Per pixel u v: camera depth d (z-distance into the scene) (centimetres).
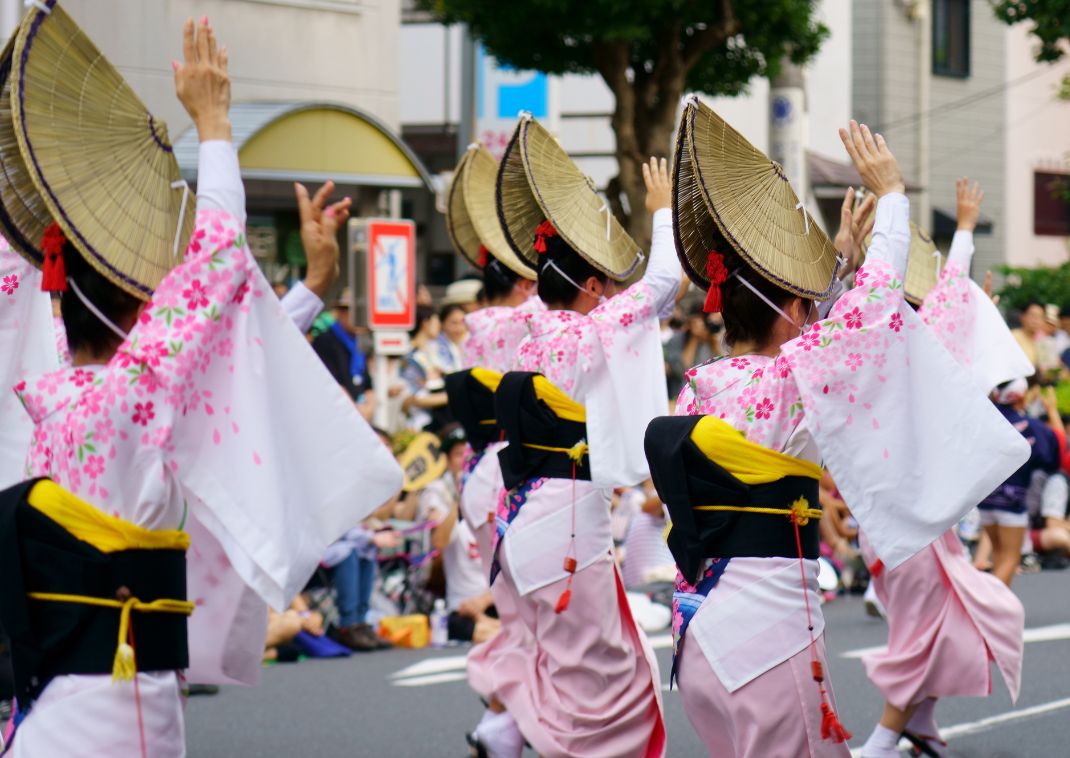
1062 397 3656
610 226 1559
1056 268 6234
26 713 952
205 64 992
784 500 1067
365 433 1005
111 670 933
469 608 2481
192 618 1073
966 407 1077
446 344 3180
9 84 950
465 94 4584
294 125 3491
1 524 938
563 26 3809
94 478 938
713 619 1072
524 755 1755
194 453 966
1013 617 1605
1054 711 1931
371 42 4034
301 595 2398
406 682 2147
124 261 968
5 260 1148
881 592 1659
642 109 4159
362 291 2862
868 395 1059
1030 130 7350
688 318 3394
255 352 970
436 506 2530
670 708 1984
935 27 6869
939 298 1584
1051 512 3434
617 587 1488
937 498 1077
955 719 1892
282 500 967
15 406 1160
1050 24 4512
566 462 1481
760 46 4200
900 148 6638
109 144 981
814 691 1067
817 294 1106
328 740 1808
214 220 962
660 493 1101
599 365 1459
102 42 3478
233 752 1755
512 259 1809
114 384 934
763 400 1071
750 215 1098
